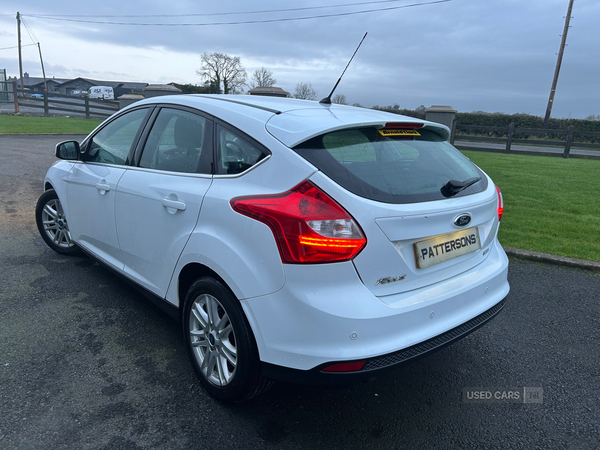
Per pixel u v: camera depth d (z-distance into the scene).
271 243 1.92
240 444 2.07
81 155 3.57
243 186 2.13
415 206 2.03
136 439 2.06
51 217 4.25
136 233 2.82
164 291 2.65
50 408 2.22
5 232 4.90
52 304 3.33
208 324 2.32
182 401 2.35
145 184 2.73
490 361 2.93
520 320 3.50
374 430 2.23
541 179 10.19
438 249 2.17
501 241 5.30
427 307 2.04
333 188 1.88
